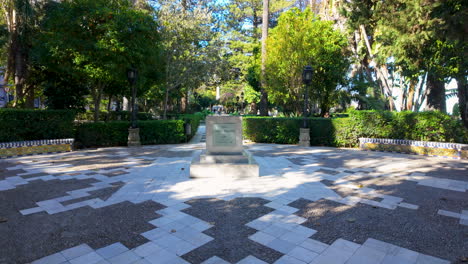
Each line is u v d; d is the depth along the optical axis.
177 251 3.11
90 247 3.18
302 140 12.55
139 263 2.86
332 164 8.15
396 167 7.73
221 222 3.90
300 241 3.35
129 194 5.16
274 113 44.59
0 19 13.63
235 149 6.80
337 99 17.94
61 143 10.41
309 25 14.24
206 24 18.41
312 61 14.81
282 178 6.40
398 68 13.90
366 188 5.62
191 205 4.59
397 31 10.52
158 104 35.81
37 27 12.88
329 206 4.57
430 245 3.25
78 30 10.80
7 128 9.64
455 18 8.30
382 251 3.11
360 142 11.56
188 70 18.27
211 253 3.07
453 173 6.98
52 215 4.15
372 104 16.50
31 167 7.53
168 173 6.87
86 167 7.57
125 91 15.38
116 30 10.40
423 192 5.36
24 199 4.86
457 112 22.73
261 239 3.40
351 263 2.87
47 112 10.59
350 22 13.73
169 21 16.62
